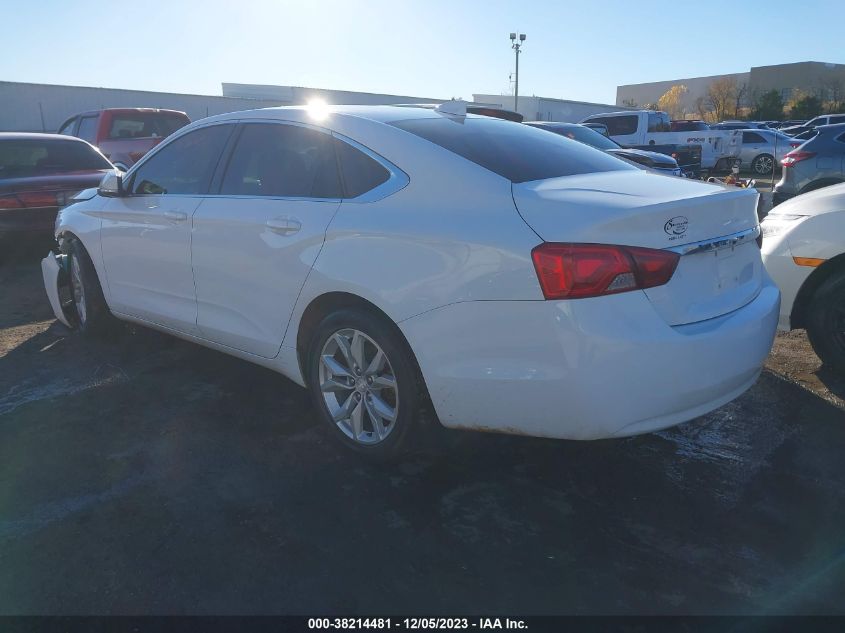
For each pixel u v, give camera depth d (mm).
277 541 2736
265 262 3508
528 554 2666
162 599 2416
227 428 3715
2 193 7508
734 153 19781
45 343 5137
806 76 73375
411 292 2908
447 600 2418
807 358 4703
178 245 4031
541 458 3389
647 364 2625
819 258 4191
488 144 3338
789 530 2816
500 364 2738
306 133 3590
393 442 3174
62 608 2373
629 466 3322
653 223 2684
